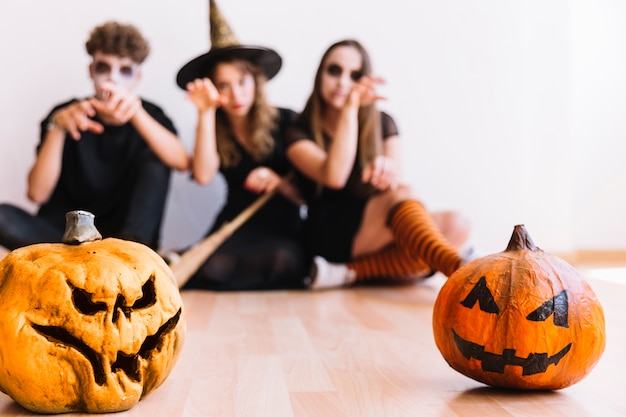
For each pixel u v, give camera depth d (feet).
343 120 7.63
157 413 3.04
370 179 7.81
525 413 3.03
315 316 5.82
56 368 2.90
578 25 10.89
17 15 9.02
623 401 3.22
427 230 6.72
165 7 9.29
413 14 9.93
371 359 4.15
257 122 8.18
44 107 9.11
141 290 3.04
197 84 7.61
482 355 3.21
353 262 7.97
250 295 7.32
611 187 10.95
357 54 8.20
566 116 10.24
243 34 9.55
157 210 7.83
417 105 9.97
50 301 2.89
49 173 7.74
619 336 4.77
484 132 10.11
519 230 3.41
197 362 4.06
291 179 8.44
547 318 3.13
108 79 7.76
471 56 10.05
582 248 10.91
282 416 3.00
